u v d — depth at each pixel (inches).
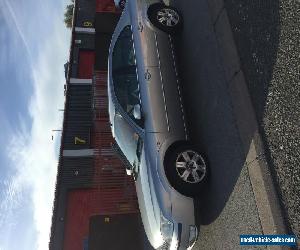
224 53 245.8
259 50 210.1
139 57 283.3
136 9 303.3
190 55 292.5
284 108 186.2
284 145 183.9
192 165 245.3
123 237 415.8
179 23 305.0
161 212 247.9
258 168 198.5
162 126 258.2
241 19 231.0
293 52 184.7
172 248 254.4
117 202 451.5
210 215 250.8
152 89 268.2
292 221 174.6
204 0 282.7
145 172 262.5
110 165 479.2
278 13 198.4
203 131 262.2
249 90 215.2
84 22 654.5
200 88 272.5
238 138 221.6
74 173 484.7
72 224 448.8
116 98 290.4
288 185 178.9
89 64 602.9
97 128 511.5
